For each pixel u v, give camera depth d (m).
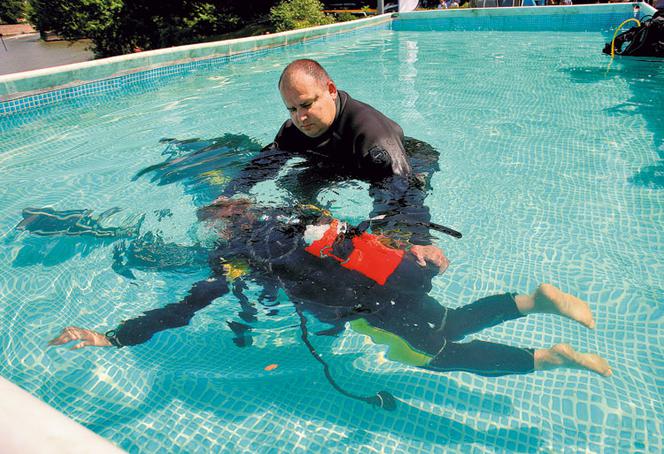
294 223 2.36
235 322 2.01
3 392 0.88
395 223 2.37
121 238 2.65
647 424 1.51
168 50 7.18
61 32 21.88
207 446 1.51
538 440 1.48
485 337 1.88
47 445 0.77
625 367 1.74
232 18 21.05
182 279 2.26
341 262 2.08
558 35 10.15
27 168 3.83
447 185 3.18
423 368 1.76
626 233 2.58
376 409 1.62
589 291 2.15
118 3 20.02
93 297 2.22
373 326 1.90
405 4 15.73
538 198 2.99
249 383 1.74
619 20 10.50
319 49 9.48
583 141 3.90
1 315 2.15
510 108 4.88
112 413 1.64
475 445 1.48
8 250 2.64
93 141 4.38
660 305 2.04
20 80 5.36
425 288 2.00
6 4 61.94
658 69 6.41
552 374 1.72
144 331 1.97
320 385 1.72
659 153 3.58
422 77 6.50
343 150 2.76
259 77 6.84
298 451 1.48
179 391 1.72
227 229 2.46
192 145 4.05
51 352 1.92
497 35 10.68
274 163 2.98
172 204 2.96
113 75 6.39
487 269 2.33
